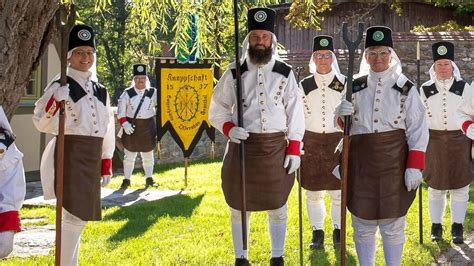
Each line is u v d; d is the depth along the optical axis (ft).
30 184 37.88
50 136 42.86
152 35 21.72
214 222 25.89
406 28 59.93
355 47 14.96
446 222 25.05
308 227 24.50
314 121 20.99
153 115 37.29
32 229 25.11
